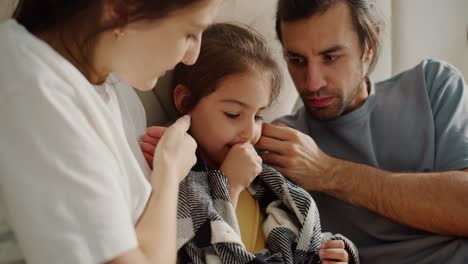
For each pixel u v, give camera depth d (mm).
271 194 1102
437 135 1268
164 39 688
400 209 1161
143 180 746
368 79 1326
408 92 1321
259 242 1039
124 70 720
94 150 639
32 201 602
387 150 1275
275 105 1351
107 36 688
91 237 615
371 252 1198
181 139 841
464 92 1323
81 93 670
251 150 1028
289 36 1175
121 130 793
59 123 621
